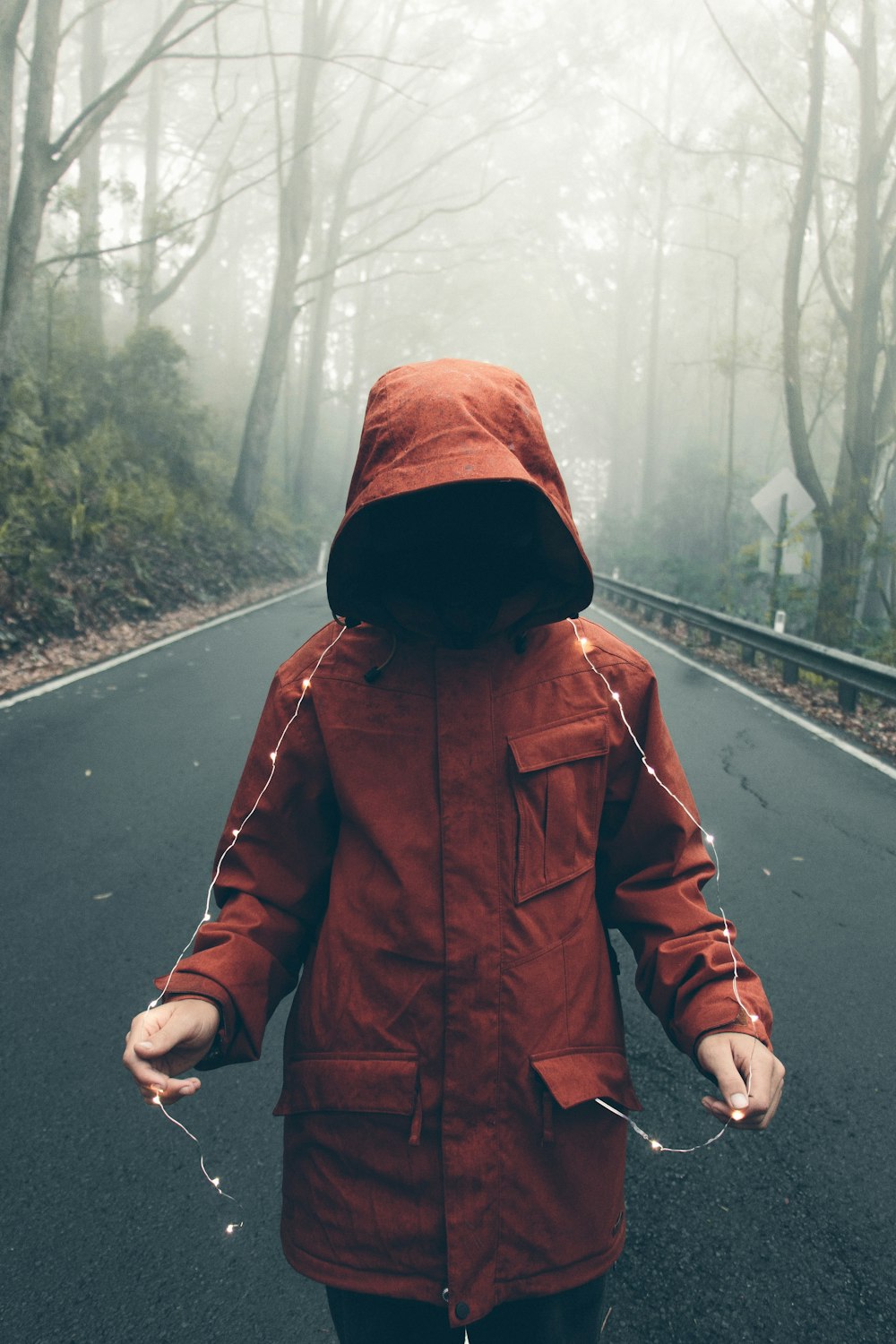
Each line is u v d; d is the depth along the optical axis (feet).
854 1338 6.88
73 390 58.44
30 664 31.76
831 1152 9.01
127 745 23.17
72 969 12.23
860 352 56.18
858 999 11.92
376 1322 4.37
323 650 4.56
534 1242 4.09
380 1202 4.10
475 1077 4.04
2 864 15.60
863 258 55.83
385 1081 4.06
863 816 19.65
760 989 4.18
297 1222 4.29
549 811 4.24
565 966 4.24
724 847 17.58
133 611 42.63
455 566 4.14
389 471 3.96
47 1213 8.04
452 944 4.07
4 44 41.22
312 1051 4.25
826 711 31.09
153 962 12.43
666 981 4.28
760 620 68.33
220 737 24.31
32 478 43.16
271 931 4.50
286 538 95.76
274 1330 6.92
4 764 21.11
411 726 4.27
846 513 54.13
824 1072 10.33
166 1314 7.04
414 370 4.45
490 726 4.23
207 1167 8.66
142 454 64.03
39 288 64.28
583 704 4.44
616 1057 4.34
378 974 4.16
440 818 4.16
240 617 50.29
